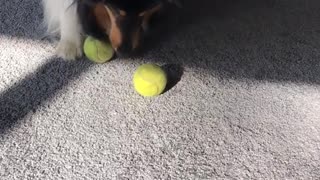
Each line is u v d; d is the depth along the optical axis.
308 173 0.56
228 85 0.68
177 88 0.66
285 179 0.55
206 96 0.66
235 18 0.81
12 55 0.70
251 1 0.85
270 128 0.61
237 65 0.71
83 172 0.55
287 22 0.81
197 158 0.57
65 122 0.60
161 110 0.63
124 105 0.63
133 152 0.57
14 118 0.60
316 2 0.85
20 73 0.67
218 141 0.59
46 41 0.73
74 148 0.57
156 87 0.62
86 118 0.61
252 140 0.60
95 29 0.68
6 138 0.58
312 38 0.77
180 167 0.56
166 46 0.74
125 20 0.63
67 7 0.67
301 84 0.69
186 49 0.74
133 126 0.60
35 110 0.62
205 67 0.70
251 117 0.63
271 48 0.75
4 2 0.81
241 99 0.65
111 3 0.62
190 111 0.63
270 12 0.82
